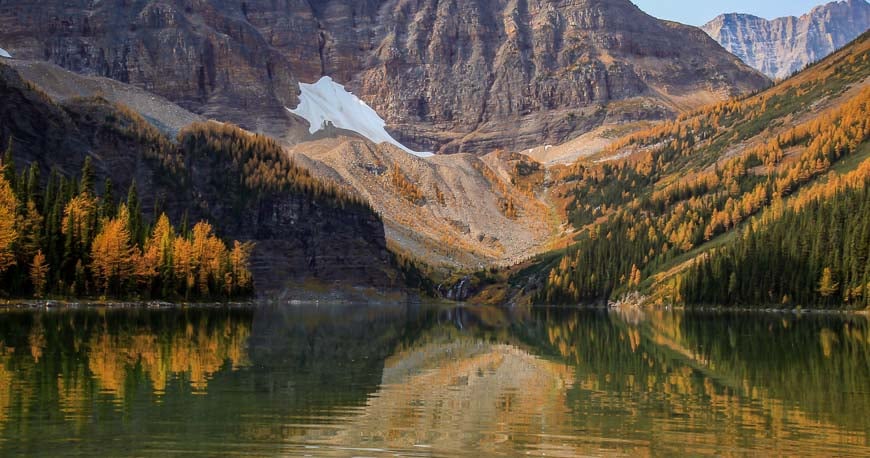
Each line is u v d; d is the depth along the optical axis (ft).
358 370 230.89
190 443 133.69
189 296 609.01
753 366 245.04
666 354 281.74
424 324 485.56
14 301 461.78
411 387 199.21
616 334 384.88
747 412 167.73
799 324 459.73
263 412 160.35
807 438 144.46
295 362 244.63
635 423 156.35
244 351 270.67
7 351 237.86
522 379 215.51
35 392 171.73
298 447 133.18
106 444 131.13
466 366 246.27
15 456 123.24
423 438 141.59
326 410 164.86
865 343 322.96
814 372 229.86
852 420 159.94
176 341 289.33
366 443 137.08
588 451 134.00
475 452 132.57
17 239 472.85
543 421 157.17
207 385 190.19
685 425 154.61
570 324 485.97
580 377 220.43
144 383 188.44
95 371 202.90
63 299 494.18
